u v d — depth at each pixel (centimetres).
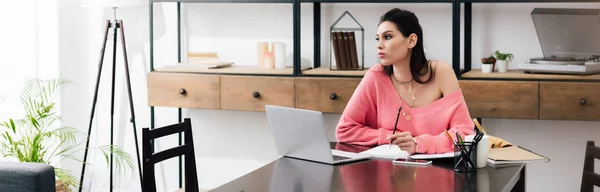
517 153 305
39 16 514
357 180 266
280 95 448
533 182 461
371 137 331
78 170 538
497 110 418
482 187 254
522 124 456
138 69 512
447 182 262
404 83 333
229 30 493
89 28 516
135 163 526
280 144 311
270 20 485
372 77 337
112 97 492
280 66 468
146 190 309
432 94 330
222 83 460
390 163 296
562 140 452
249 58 491
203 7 495
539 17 419
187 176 342
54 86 520
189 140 339
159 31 503
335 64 469
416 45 326
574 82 407
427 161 296
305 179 268
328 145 291
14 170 322
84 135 530
